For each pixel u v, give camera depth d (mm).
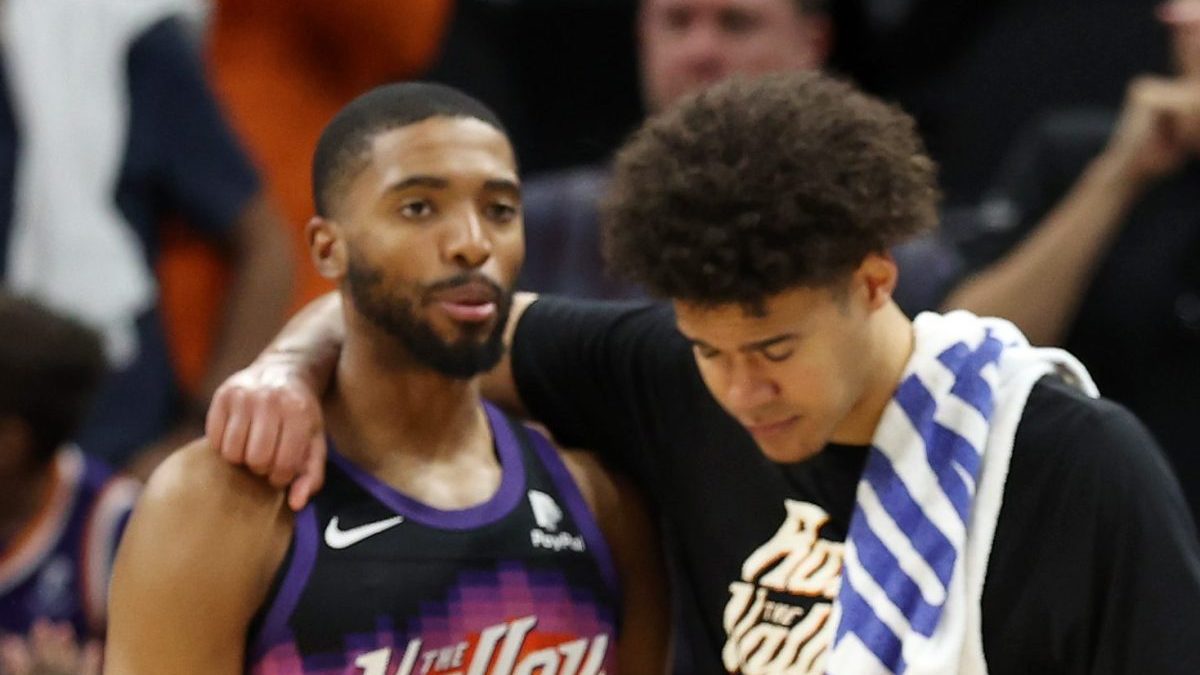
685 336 8289
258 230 13844
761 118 7488
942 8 15961
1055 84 15836
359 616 8031
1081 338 12367
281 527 8039
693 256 7312
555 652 8391
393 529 8203
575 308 9250
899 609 7820
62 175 13188
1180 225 12234
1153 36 15648
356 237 8078
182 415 13680
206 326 13773
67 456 12766
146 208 13562
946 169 15953
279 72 14812
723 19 12617
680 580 9023
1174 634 7578
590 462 8992
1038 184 12953
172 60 13664
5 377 12023
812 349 7570
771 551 8422
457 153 8023
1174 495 7832
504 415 8914
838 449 8305
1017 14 16047
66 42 13367
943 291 12109
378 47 14961
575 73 17641
